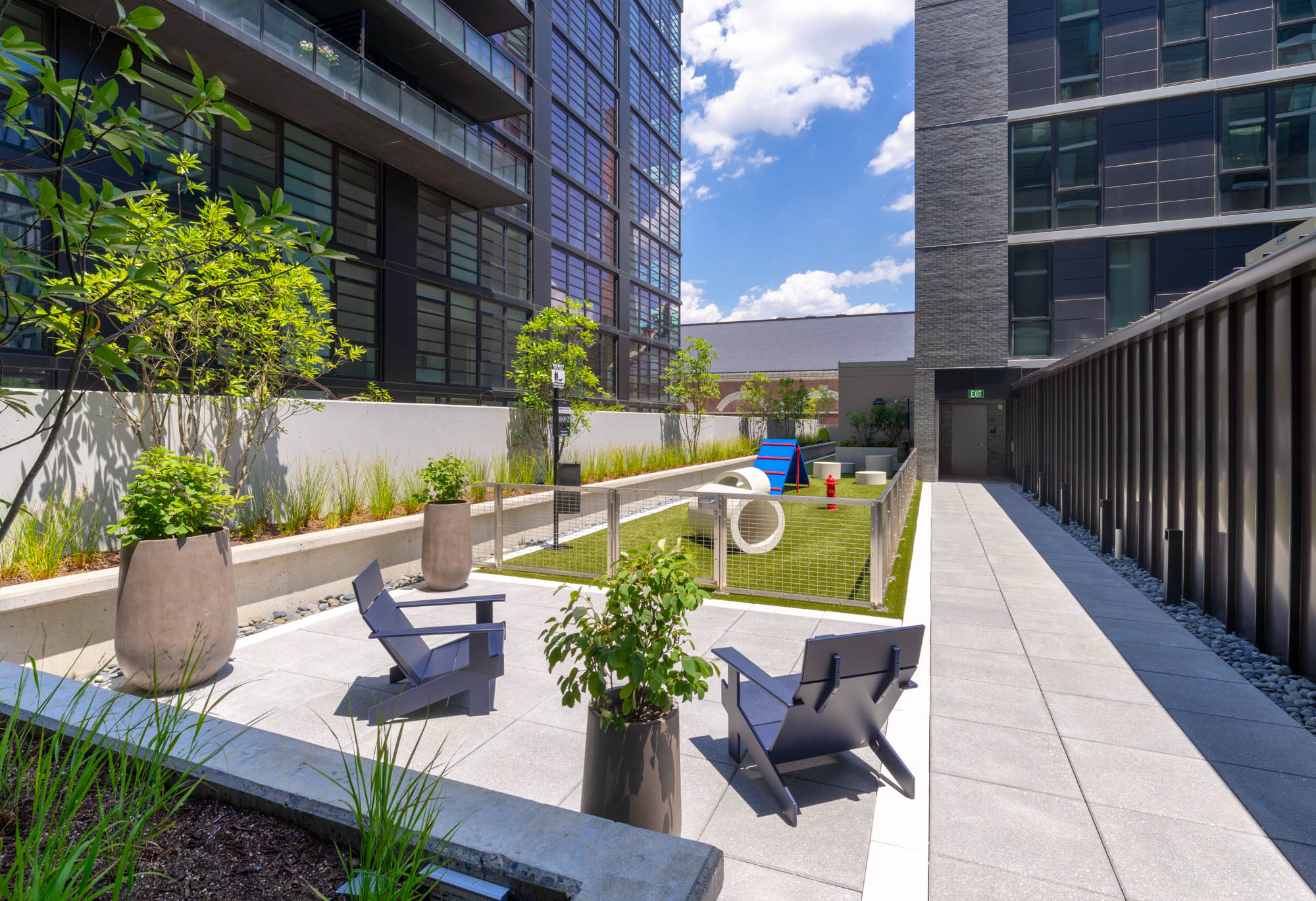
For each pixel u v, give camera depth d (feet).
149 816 6.44
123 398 20.86
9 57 5.49
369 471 30.14
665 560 9.56
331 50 45.21
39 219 5.90
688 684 9.41
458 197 64.39
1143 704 15.38
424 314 60.85
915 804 11.44
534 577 28.14
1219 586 22.00
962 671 17.39
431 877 5.54
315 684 16.16
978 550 34.19
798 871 9.66
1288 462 17.93
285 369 26.14
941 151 66.39
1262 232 55.83
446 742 13.42
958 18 65.77
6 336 6.19
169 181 39.24
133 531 14.93
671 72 122.93
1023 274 64.08
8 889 5.00
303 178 48.75
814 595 24.68
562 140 85.76
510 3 63.00
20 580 16.75
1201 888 9.26
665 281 118.52
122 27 5.87
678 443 69.21
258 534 24.17
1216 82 56.65
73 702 8.09
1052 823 10.83
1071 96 61.82
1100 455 37.70
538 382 47.93
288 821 6.48
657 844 5.62
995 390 64.75
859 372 99.55
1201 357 23.62
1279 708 15.21
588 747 9.57
